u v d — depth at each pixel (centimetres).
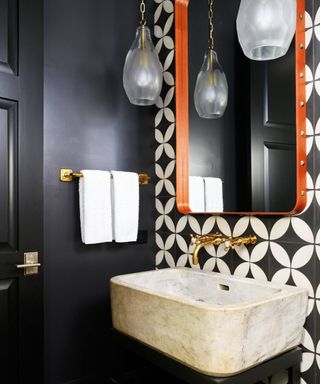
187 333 116
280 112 139
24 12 154
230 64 160
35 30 157
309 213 131
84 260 178
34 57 157
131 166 195
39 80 158
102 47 187
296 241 135
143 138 200
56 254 169
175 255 189
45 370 165
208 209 169
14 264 149
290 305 124
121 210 175
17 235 150
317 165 129
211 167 168
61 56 173
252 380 115
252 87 150
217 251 166
